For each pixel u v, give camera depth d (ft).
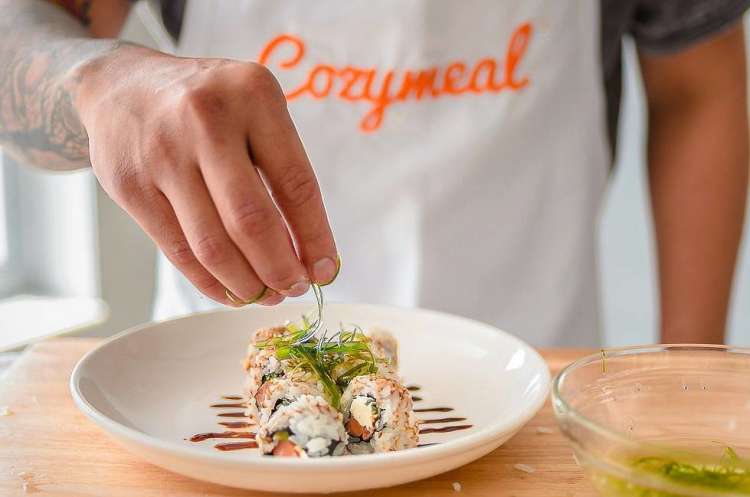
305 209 2.74
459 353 3.83
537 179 5.01
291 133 2.73
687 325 5.63
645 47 5.49
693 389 2.91
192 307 5.11
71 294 7.84
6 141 4.10
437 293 4.94
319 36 4.81
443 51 4.81
